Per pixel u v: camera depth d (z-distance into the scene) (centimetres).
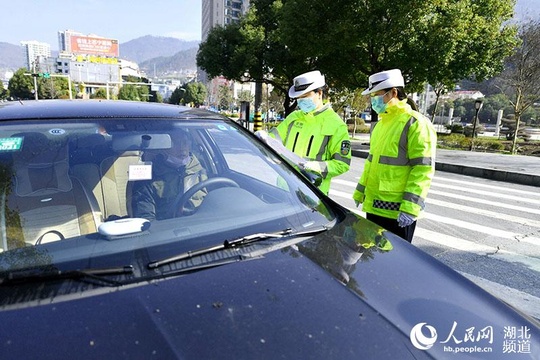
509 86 1916
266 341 107
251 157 232
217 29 2403
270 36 2091
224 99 6850
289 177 220
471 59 1440
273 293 127
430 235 499
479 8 1476
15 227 155
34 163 175
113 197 186
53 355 98
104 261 137
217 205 189
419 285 143
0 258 136
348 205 632
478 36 1441
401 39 1377
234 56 2220
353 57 1648
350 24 1361
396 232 305
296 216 184
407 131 284
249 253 150
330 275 141
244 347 105
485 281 363
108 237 153
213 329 110
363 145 1712
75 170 183
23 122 187
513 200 723
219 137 237
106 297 119
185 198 196
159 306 117
